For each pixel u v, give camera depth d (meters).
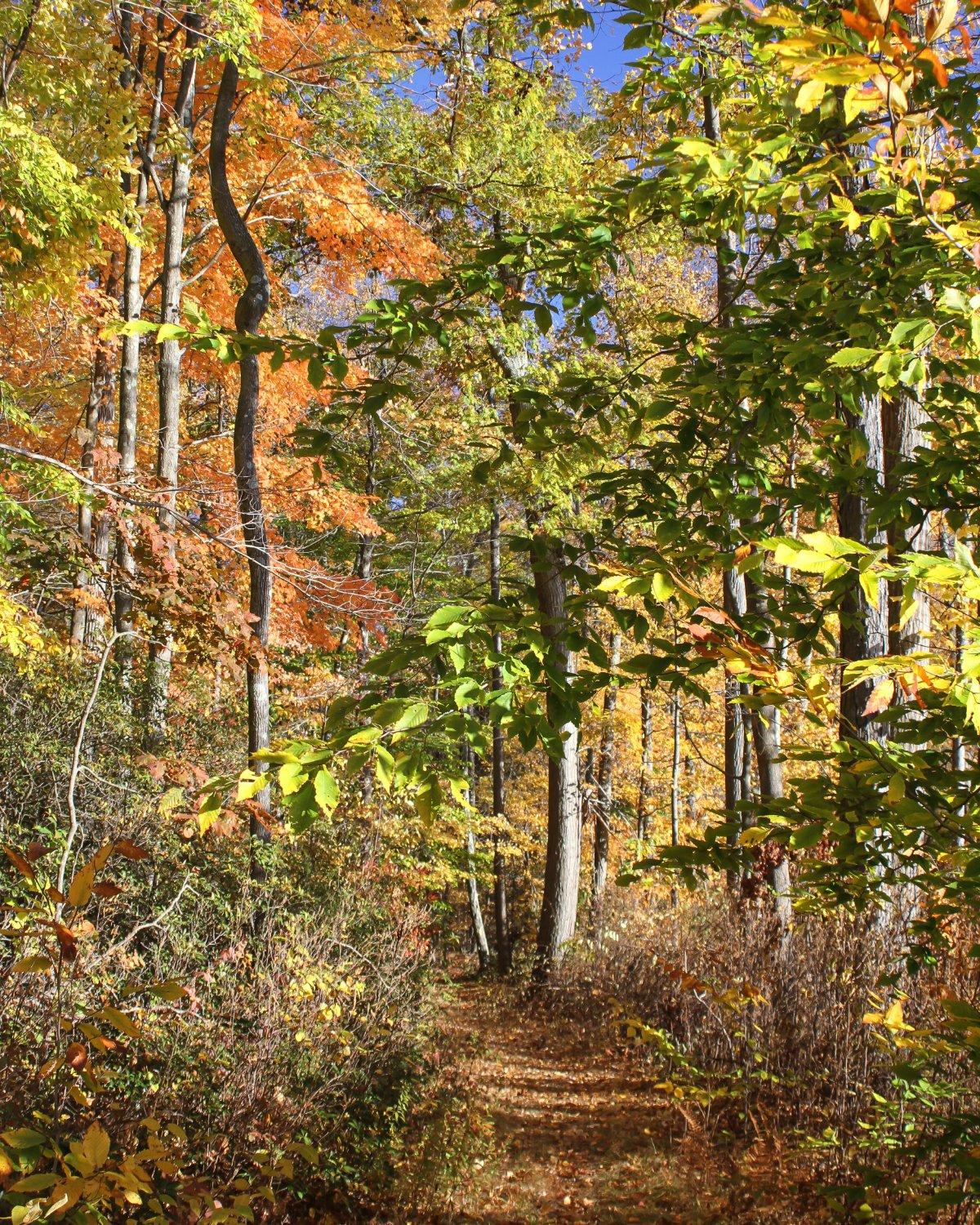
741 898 7.22
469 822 14.50
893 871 2.80
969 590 1.74
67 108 9.31
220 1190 4.14
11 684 6.66
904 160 2.28
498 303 3.55
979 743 2.55
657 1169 6.05
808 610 3.16
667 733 22.34
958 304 2.23
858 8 1.77
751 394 3.13
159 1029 4.81
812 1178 4.65
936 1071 3.68
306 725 11.19
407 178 12.85
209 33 9.32
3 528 6.70
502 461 3.61
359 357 3.34
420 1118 6.66
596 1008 11.24
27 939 3.40
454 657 2.27
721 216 3.09
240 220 8.41
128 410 10.90
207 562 7.37
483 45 12.08
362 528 13.56
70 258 8.37
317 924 7.45
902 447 5.00
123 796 6.41
